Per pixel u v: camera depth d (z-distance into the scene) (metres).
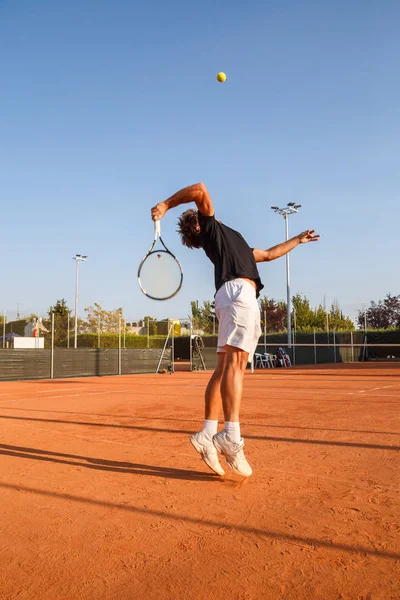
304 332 34.09
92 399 9.52
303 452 4.23
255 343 3.47
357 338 33.94
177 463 3.89
